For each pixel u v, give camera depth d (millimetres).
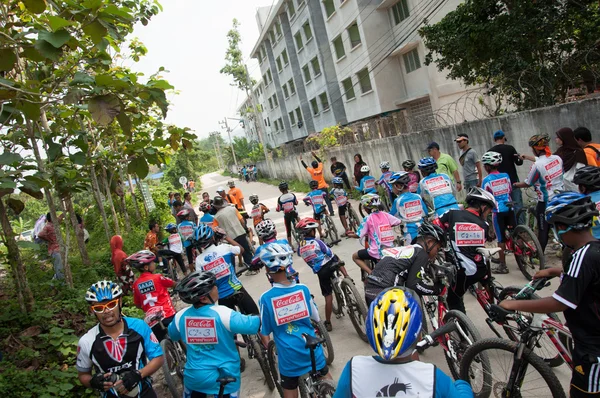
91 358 3537
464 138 9055
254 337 5512
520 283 6320
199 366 3734
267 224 5906
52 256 9844
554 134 9039
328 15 27391
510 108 15586
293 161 31484
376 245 5926
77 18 5484
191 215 14977
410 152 15383
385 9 23484
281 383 3973
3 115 6672
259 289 9023
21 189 6734
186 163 47719
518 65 10891
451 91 21000
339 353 5609
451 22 12773
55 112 8719
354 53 25641
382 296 2305
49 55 5250
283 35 37344
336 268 6074
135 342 3594
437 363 4926
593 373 2750
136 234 16328
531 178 6492
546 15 11148
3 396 5055
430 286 4453
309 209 17219
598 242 2775
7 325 6883
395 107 23875
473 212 4707
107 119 5840
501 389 3572
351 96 27812
